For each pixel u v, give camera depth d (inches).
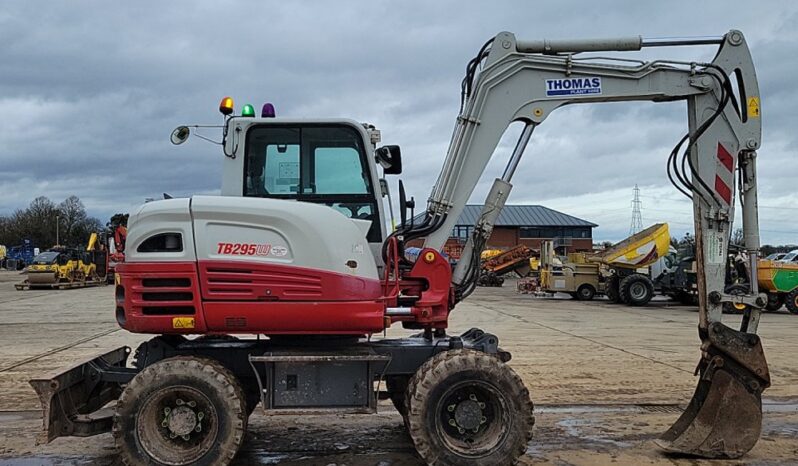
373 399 183.5
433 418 176.7
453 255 250.4
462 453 176.1
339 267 181.0
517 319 613.3
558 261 936.9
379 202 202.1
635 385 304.0
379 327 183.5
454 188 207.6
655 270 877.2
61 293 965.2
